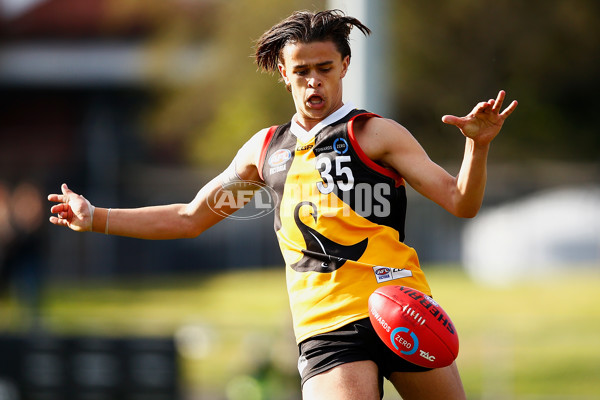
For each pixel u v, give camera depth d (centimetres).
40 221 6134
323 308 1542
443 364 1477
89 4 11319
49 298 6812
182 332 4562
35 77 11150
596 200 7812
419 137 9375
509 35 9381
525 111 10075
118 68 11019
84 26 11212
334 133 1570
